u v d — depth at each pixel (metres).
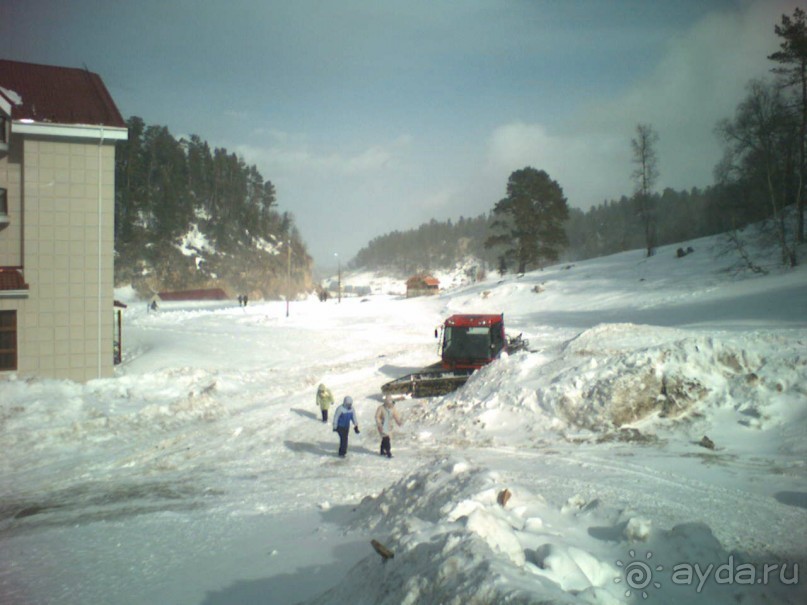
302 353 36.12
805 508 8.95
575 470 11.58
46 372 24.36
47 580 8.32
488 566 4.79
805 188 56.44
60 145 24.66
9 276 23.94
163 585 7.75
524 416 16.02
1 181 24.25
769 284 44.47
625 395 14.88
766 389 13.93
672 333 19.83
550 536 6.74
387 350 36.53
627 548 6.70
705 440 12.93
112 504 12.66
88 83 28.56
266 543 9.19
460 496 7.79
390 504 9.12
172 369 27.23
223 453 17.02
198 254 144.25
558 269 71.62
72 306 24.77
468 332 23.53
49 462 16.41
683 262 59.50
